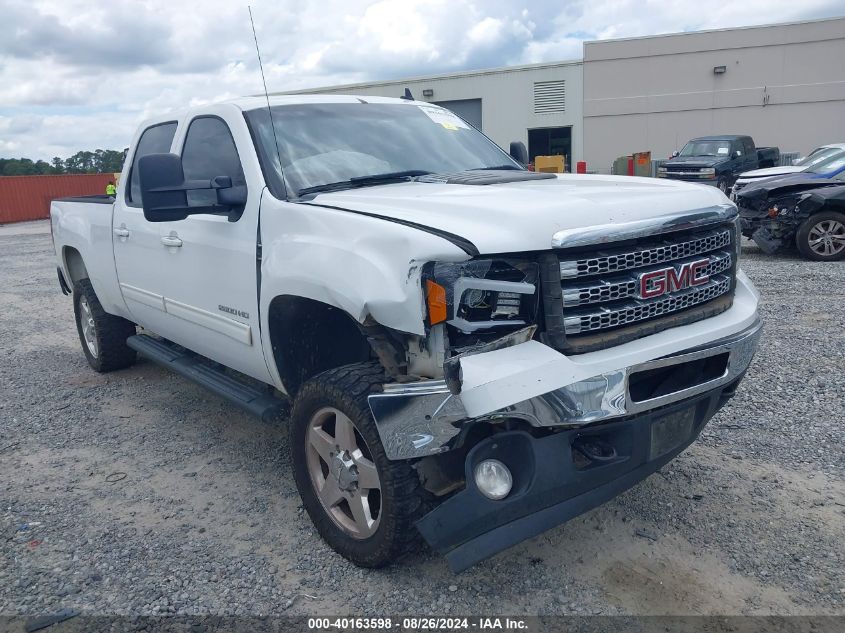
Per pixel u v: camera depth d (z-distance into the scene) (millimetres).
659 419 2982
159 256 4539
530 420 2602
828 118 29531
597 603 2904
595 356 2748
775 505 3588
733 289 3484
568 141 32250
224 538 3502
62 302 10195
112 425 5086
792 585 2965
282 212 3406
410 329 2635
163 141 4758
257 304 3596
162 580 3158
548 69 31203
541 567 3164
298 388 3699
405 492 2797
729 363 3164
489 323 2688
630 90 30938
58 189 36312
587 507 2887
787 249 11133
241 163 3824
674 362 2904
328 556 3305
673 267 3014
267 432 4863
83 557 3361
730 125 30484
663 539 3338
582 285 2768
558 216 2752
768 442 4297
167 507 3840
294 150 3846
